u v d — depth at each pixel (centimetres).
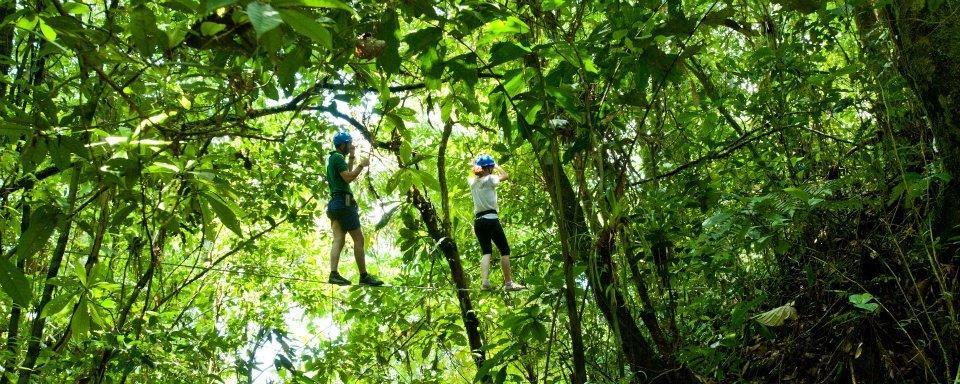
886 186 360
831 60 521
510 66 386
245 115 282
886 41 352
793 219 338
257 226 775
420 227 539
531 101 272
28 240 209
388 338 554
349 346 526
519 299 557
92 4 338
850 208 346
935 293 341
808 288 408
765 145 430
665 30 266
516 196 593
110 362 419
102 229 283
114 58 199
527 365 420
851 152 402
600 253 344
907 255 349
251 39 200
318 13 209
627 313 383
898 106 367
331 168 518
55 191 326
